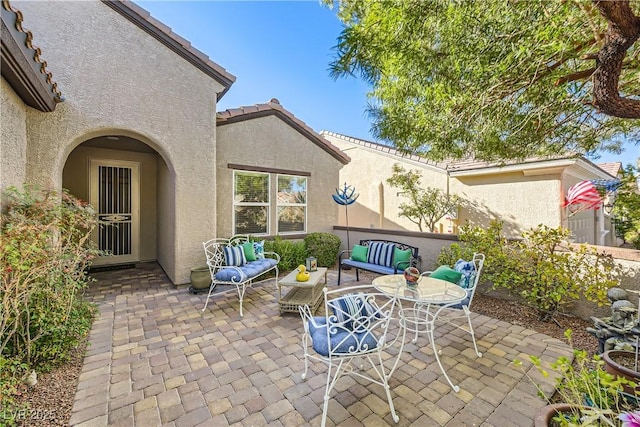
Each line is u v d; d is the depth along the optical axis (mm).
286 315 4215
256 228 6996
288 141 7559
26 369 2465
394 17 2119
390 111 3064
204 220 5691
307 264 4727
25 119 3838
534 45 1964
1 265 2287
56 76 4273
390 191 11008
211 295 5047
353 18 2359
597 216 10289
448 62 2359
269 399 2416
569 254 3920
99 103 4594
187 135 5469
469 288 3459
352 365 2916
